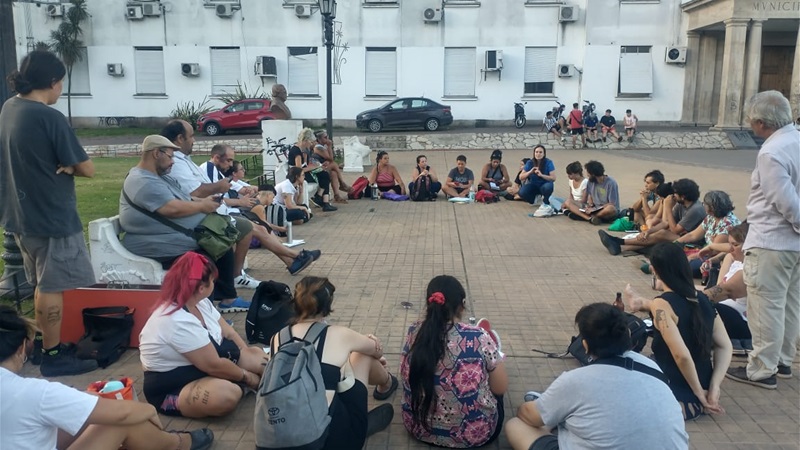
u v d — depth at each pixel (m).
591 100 31.23
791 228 4.39
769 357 4.63
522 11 30.80
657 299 4.22
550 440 3.45
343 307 6.40
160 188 5.51
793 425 4.18
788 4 25.97
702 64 30.53
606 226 10.70
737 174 17.50
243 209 8.56
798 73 25.19
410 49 31.38
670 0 30.22
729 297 5.26
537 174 12.54
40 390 2.79
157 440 3.42
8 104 4.66
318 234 10.00
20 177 4.62
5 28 6.94
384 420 4.10
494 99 31.67
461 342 3.74
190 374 4.18
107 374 4.85
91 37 31.73
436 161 21.91
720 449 3.89
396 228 10.50
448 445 3.84
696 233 7.54
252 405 4.43
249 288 6.98
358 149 19.33
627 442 2.96
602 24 30.55
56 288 4.82
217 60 31.88
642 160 21.77
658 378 3.12
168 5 31.38
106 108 32.34
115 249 5.45
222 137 28.28
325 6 15.77
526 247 9.14
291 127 14.28
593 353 3.22
